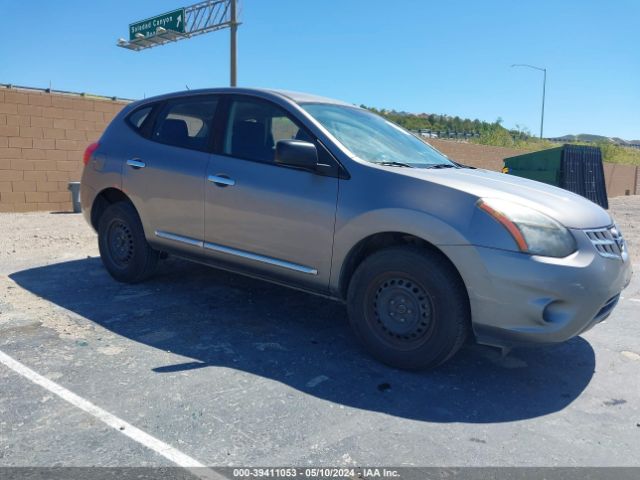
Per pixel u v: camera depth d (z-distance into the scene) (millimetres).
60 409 3068
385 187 3719
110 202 5703
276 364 3814
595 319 3543
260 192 4223
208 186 4547
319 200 3939
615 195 28469
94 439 2795
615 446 2992
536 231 3352
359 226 3756
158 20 20859
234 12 18562
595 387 3730
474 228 3398
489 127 43562
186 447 2762
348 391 3467
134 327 4371
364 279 3822
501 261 3324
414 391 3516
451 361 4027
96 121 12656
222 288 5516
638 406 3480
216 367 3715
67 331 4223
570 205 3689
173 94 5148
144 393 3295
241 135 4520
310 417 3121
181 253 4895
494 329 3428
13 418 2953
